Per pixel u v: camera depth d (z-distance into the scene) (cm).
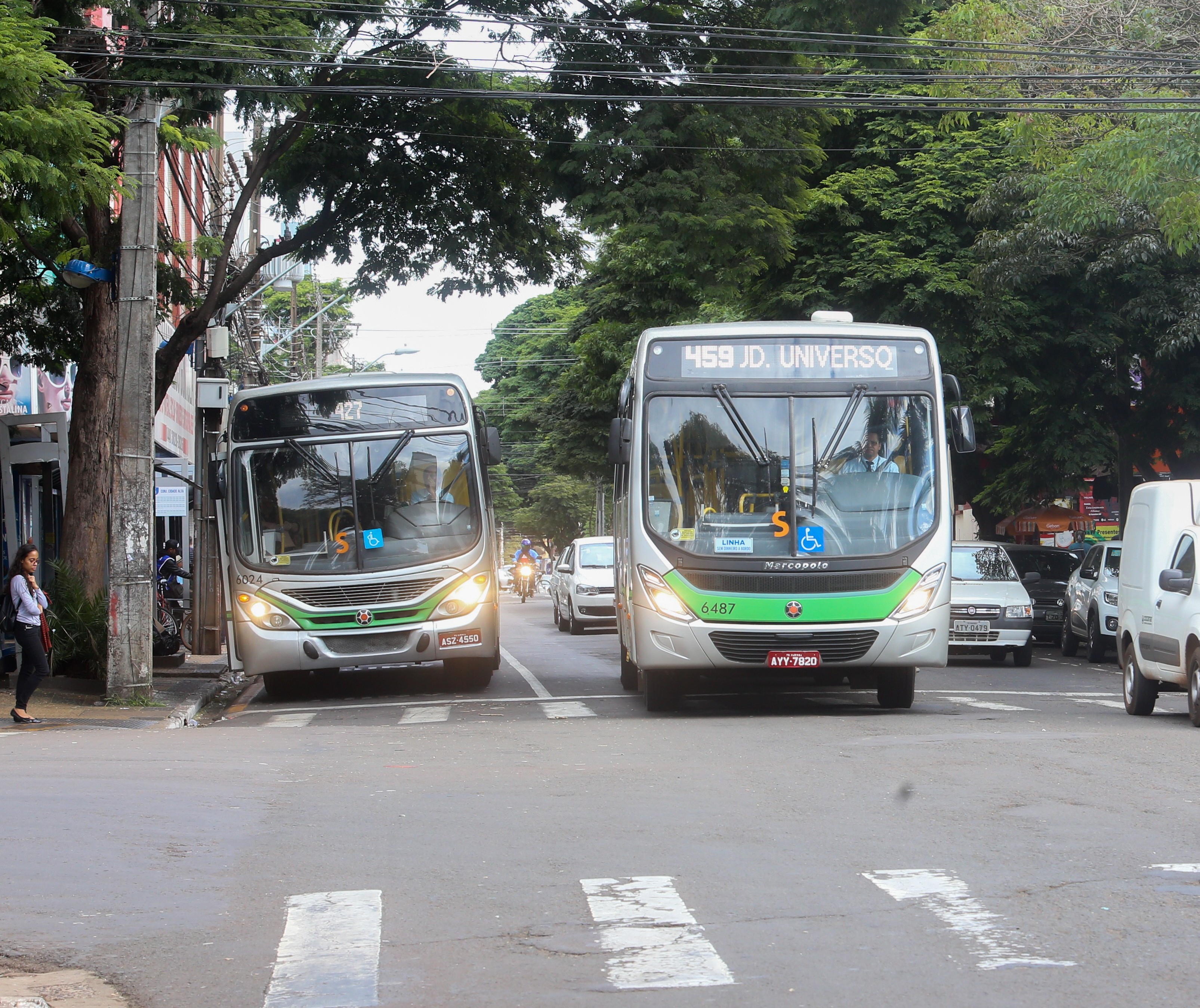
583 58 2114
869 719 1379
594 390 4628
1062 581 2923
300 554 1712
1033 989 502
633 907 628
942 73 2094
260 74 1777
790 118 2238
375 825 833
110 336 1936
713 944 566
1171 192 2066
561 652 2652
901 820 820
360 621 1700
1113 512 4350
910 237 2867
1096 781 955
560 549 9350
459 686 1903
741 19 2177
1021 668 2273
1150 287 2786
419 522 1731
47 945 590
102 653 1841
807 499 1377
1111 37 2167
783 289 2953
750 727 1311
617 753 1134
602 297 4112
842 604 1359
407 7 2038
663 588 1366
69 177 1468
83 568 1928
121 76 1703
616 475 1717
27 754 1205
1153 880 665
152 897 668
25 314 2258
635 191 2130
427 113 2167
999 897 636
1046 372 2970
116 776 1052
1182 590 1327
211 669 2239
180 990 527
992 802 875
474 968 542
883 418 1402
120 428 1661
